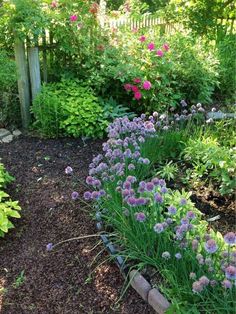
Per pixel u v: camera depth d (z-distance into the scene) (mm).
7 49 4789
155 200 2479
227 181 3148
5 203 3205
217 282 2105
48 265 2764
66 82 4785
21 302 2510
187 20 7453
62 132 4562
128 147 3471
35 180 3744
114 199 2836
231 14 7445
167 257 2275
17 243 2986
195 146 3566
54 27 4645
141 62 4980
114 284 2557
